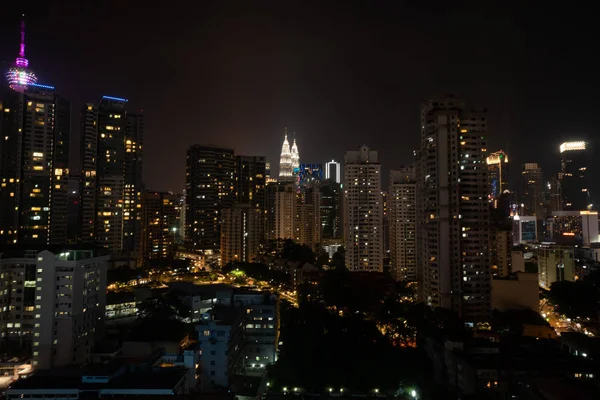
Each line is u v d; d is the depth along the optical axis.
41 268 157.75
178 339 166.62
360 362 142.75
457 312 192.50
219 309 163.75
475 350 139.25
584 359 131.25
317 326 176.00
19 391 109.62
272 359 163.38
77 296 161.25
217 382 137.62
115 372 119.38
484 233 197.00
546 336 180.62
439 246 197.75
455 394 131.25
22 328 169.12
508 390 119.81
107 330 194.75
